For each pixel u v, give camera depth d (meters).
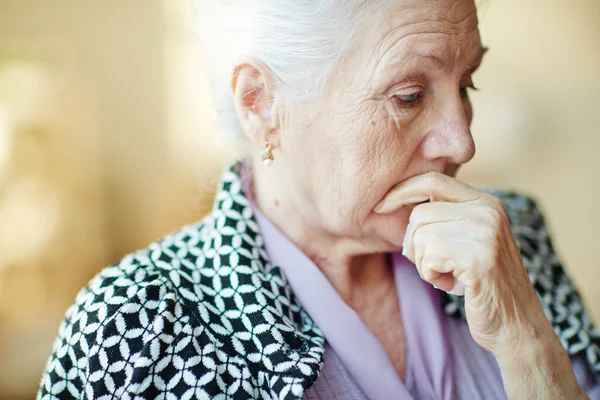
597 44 4.66
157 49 4.29
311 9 0.91
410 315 1.11
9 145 3.69
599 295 3.75
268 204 1.10
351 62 0.92
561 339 1.23
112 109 4.20
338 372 1.02
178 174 4.37
